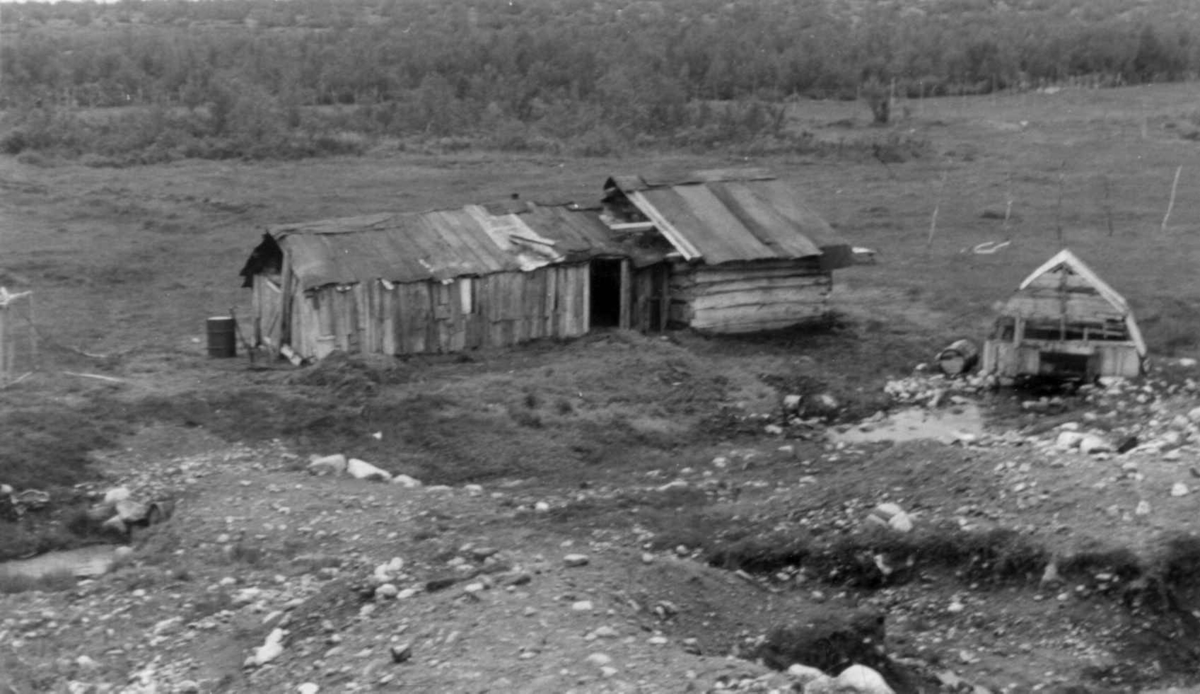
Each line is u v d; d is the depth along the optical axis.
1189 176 49.44
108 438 22.98
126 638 16.17
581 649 13.76
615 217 32.09
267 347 29.44
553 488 22.02
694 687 12.83
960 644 16.33
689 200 32.00
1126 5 124.56
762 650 14.56
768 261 31.22
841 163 54.25
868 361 29.56
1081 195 46.75
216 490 21.23
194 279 37.19
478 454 23.69
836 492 19.47
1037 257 38.03
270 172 52.81
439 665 13.76
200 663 15.27
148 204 46.22
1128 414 24.42
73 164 54.06
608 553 17.16
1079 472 18.66
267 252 29.61
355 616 15.49
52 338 30.81
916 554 17.73
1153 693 15.33
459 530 19.16
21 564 19.22
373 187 49.38
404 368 27.36
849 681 13.24
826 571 17.75
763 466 22.75
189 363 28.41
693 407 26.41
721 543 18.39
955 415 26.20
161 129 58.53
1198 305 32.28
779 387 27.64
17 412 23.41
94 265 38.03
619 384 27.11
